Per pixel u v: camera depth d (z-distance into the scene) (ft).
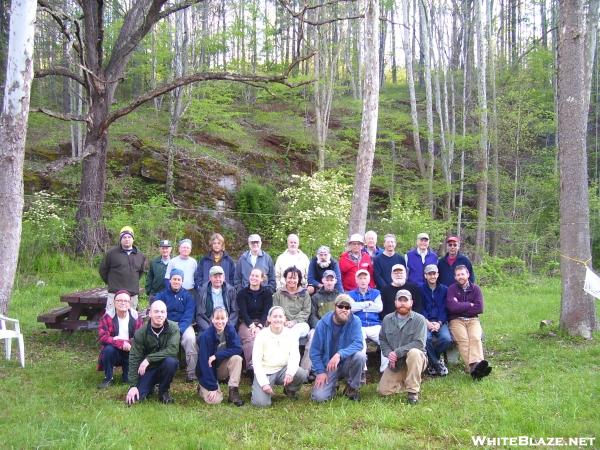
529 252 63.05
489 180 70.44
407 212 56.34
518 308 36.47
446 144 71.72
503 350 25.05
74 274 43.60
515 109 72.84
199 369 19.12
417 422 16.58
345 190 55.98
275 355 19.54
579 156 25.85
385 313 22.82
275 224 58.29
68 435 15.10
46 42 68.74
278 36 98.43
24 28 24.71
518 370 21.98
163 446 14.73
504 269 55.47
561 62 26.30
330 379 19.22
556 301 38.88
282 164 69.87
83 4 40.98
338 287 23.88
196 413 17.63
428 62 70.38
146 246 46.80
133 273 26.25
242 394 20.25
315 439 15.33
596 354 23.18
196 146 63.16
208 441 15.05
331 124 81.87
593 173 81.71
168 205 53.72
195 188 59.00
